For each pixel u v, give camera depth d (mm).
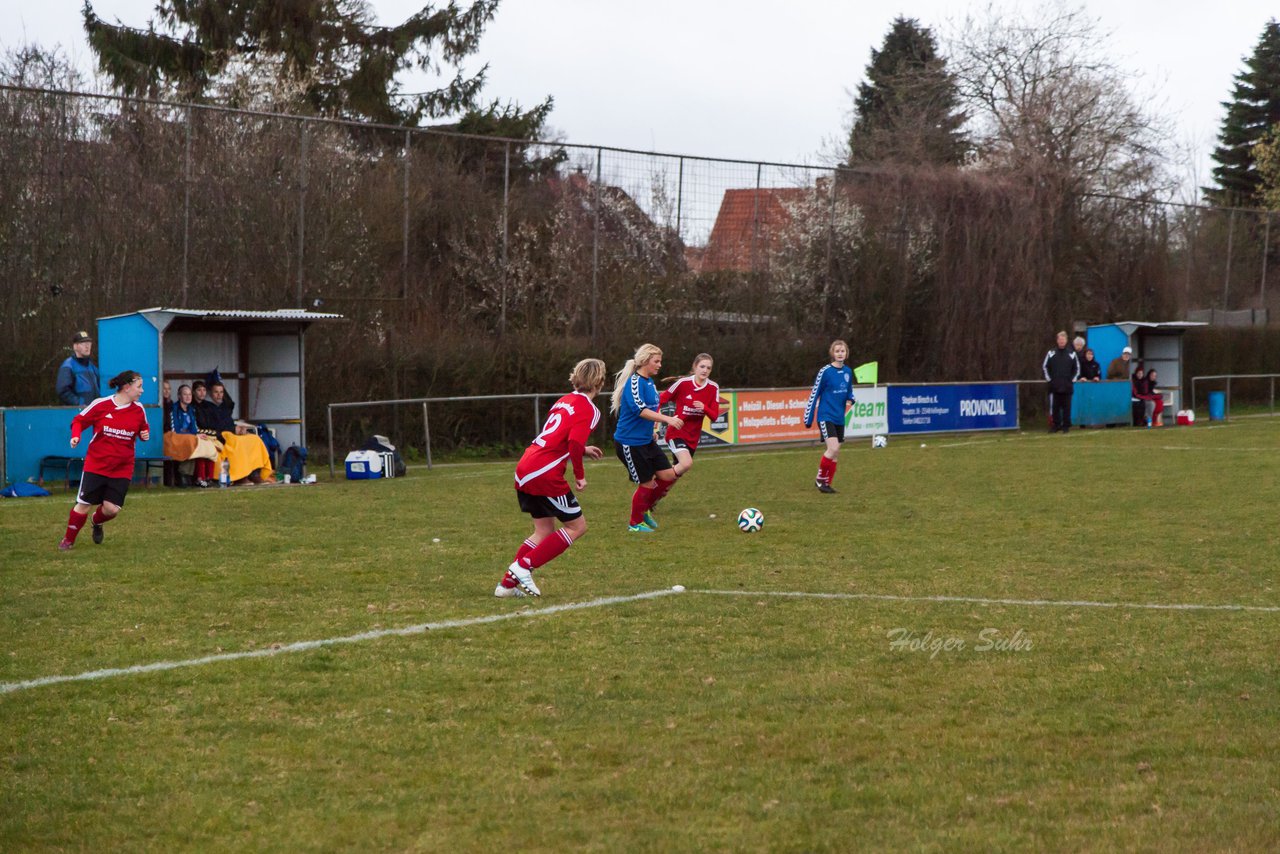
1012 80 57562
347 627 10016
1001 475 23125
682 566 13031
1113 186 54594
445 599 11211
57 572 12625
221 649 9266
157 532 15625
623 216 35062
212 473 22281
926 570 12750
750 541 14922
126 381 14242
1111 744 7027
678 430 16750
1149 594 11422
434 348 31297
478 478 23906
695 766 6711
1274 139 82938
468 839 5746
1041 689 8156
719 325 36719
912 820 5930
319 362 29500
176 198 28047
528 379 32531
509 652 9188
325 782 6492
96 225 26859
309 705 7820
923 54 78375
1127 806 6062
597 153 34594
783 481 22484
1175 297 50188
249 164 29125
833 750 6969
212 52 44969
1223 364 50812
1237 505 18000
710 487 21469
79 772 6633
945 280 41188
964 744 7043
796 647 9336
